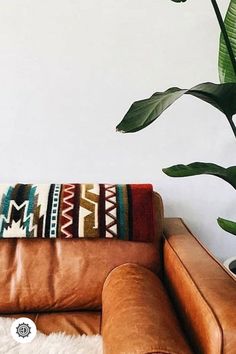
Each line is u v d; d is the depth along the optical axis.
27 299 1.27
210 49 1.51
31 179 1.59
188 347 0.79
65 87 1.52
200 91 0.84
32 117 1.54
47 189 1.38
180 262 1.12
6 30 1.47
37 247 1.30
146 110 0.77
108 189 1.38
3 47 1.48
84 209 1.31
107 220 1.29
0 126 1.54
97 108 1.54
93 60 1.50
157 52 1.51
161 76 1.53
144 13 1.48
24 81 1.51
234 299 0.87
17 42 1.48
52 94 1.52
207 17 1.49
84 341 1.07
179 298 1.07
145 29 1.49
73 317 1.24
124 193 1.36
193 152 1.59
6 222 1.28
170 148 1.58
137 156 1.59
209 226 1.66
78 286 1.28
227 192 1.63
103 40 1.49
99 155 1.58
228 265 1.39
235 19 1.04
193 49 1.51
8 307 1.27
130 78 1.52
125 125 0.76
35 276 1.28
